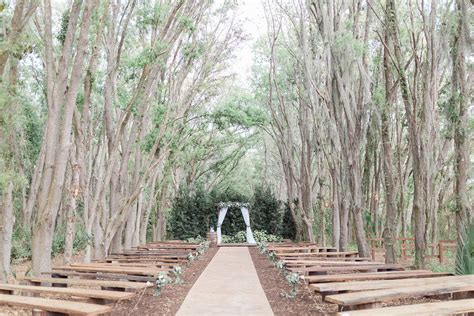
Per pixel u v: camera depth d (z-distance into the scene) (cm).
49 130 1113
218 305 1019
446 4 1681
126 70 2000
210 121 2781
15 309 1041
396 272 1097
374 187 3006
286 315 923
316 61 2531
